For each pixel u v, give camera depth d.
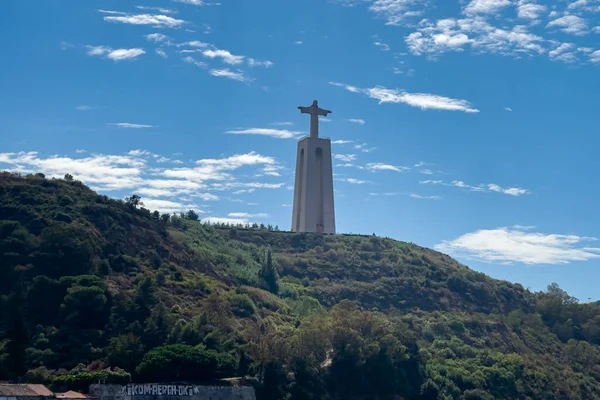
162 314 180.00
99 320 176.50
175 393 157.12
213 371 165.50
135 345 166.00
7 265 183.38
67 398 141.50
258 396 171.38
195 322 180.00
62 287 180.38
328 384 184.00
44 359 160.75
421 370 199.25
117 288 189.25
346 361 188.12
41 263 186.75
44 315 175.25
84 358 164.12
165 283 199.62
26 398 137.75
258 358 176.50
